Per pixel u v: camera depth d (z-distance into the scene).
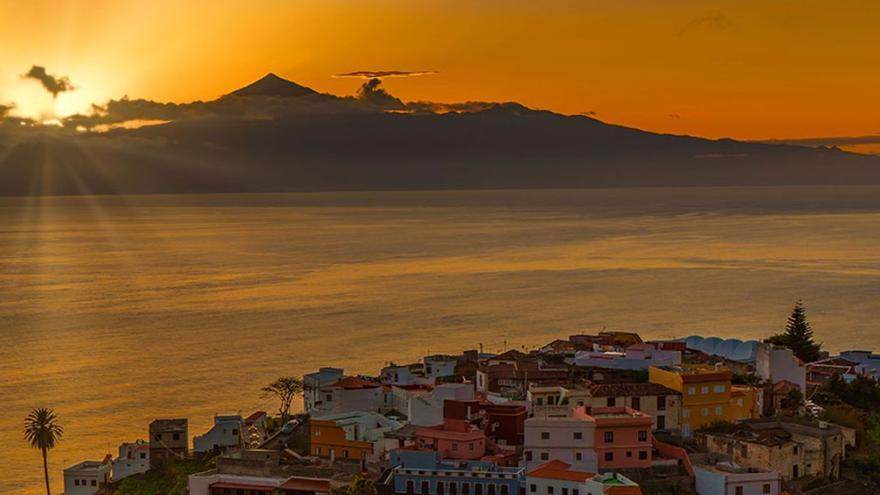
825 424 142.00
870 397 180.00
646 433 133.38
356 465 144.50
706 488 129.12
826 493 132.00
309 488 138.75
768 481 128.25
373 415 160.00
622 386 148.38
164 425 188.38
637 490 121.50
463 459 137.38
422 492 132.75
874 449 148.50
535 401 150.75
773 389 160.50
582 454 132.50
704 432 142.25
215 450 185.25
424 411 155.00
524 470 131.88
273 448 159.62
